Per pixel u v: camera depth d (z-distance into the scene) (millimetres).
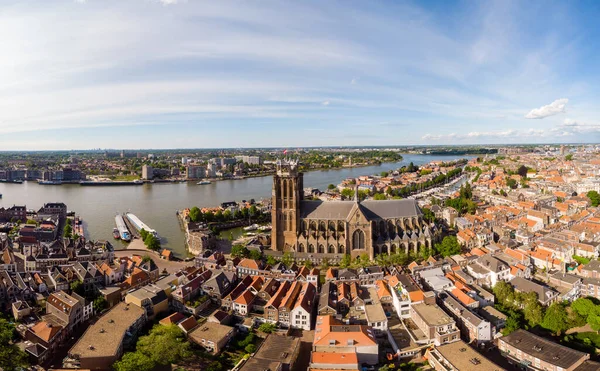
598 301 186250
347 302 182500
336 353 138875
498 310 176250
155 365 142625
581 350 148000
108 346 144750
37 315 175500
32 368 138750
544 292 182625
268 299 189375
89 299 197875
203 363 144375
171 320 165625
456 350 139500
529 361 137500
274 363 134250
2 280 188625
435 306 169625
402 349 148000
